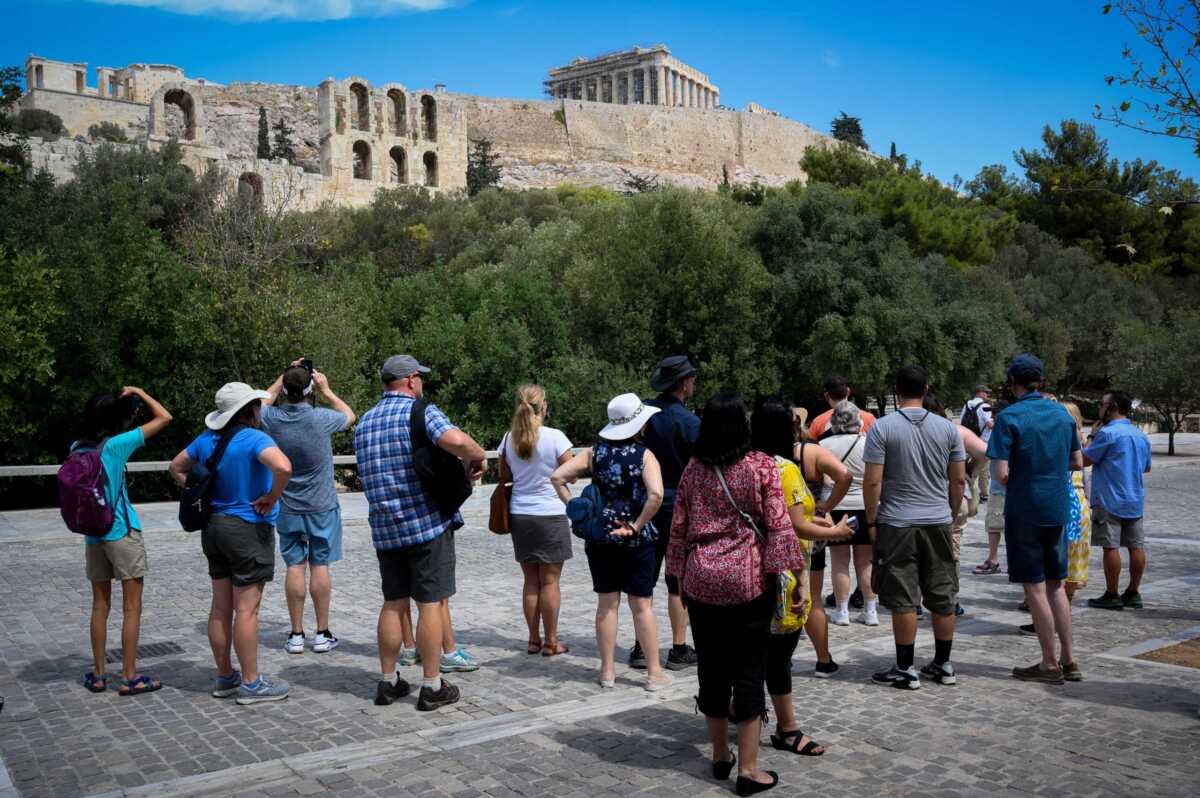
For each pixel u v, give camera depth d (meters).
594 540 6.00
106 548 6.00
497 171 99.25
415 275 29.56
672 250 31.73
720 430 4.55
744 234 36.22
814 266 32.41
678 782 4.48
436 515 5.76
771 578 4.48
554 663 6.87
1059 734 5.07
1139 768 4.55
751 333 32.41
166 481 21.39
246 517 5.79
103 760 4.86
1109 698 5.74
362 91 86.06
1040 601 6.12
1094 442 8.86
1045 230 58.38
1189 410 31.84
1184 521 15.52
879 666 6.64
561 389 26.75
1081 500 8.13
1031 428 6.11
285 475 5.72
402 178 90.62
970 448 8.77
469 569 11.06
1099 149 56.94
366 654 7.17
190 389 20.81
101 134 81.50
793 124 138.50
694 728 5.30
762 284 31.92
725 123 129.62
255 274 22.70
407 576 5.91
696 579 4.43
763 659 4.46
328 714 5.65
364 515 15.66
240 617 5.83
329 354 22.25
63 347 20.59
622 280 31.36
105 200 30.47
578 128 119.06
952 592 6.11
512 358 26.27
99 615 6.15
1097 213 56.31
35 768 4.75
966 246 46.66
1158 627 7.92
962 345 32.62
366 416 5.96
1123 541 8.81
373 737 5.22
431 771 4.62
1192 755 4.72
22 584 10.07
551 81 174.50
